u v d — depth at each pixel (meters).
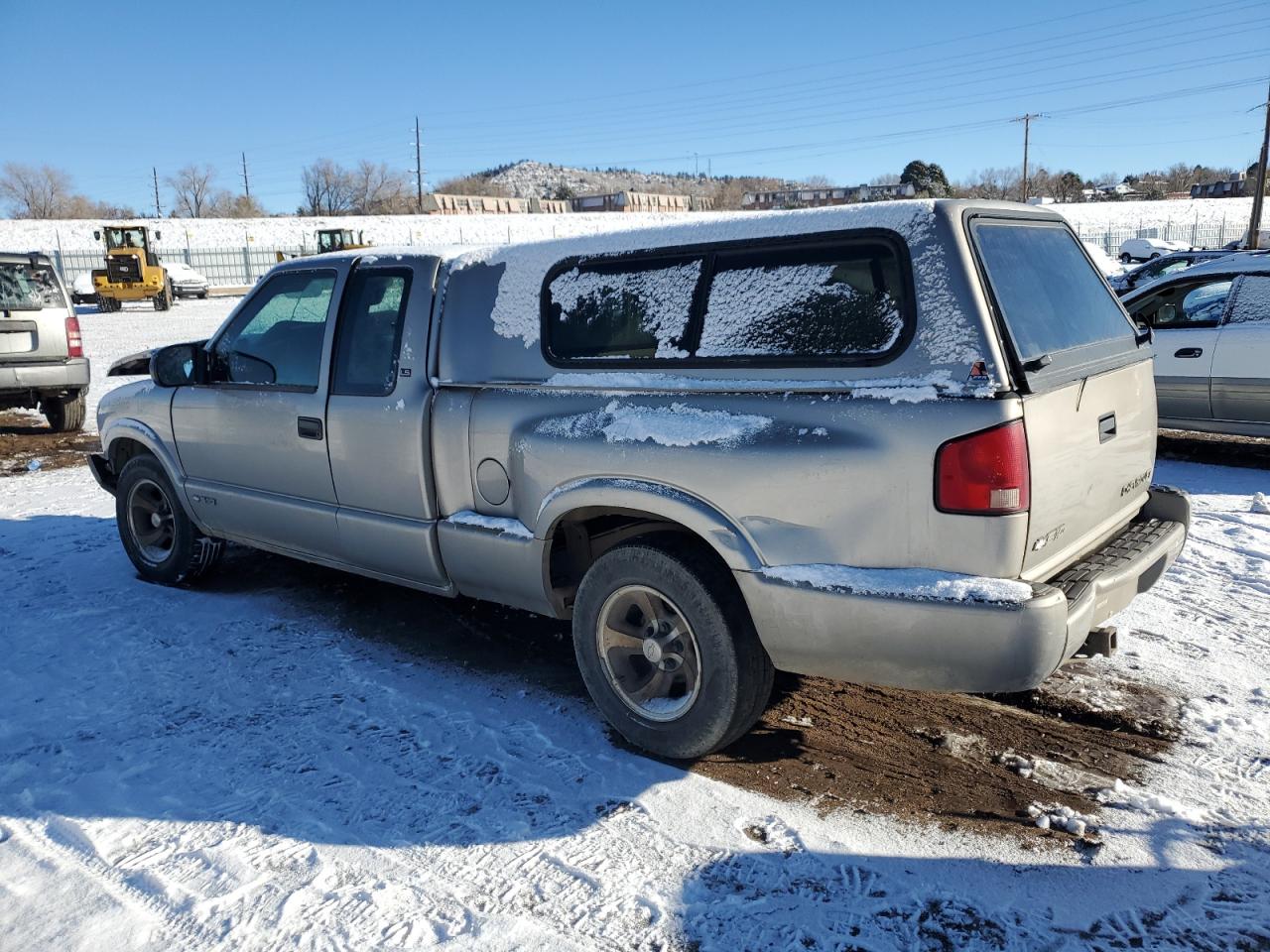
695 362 3.24
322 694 4.05
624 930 2.57
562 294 3.63
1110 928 2.54
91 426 11.71
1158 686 3.92
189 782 3.35
